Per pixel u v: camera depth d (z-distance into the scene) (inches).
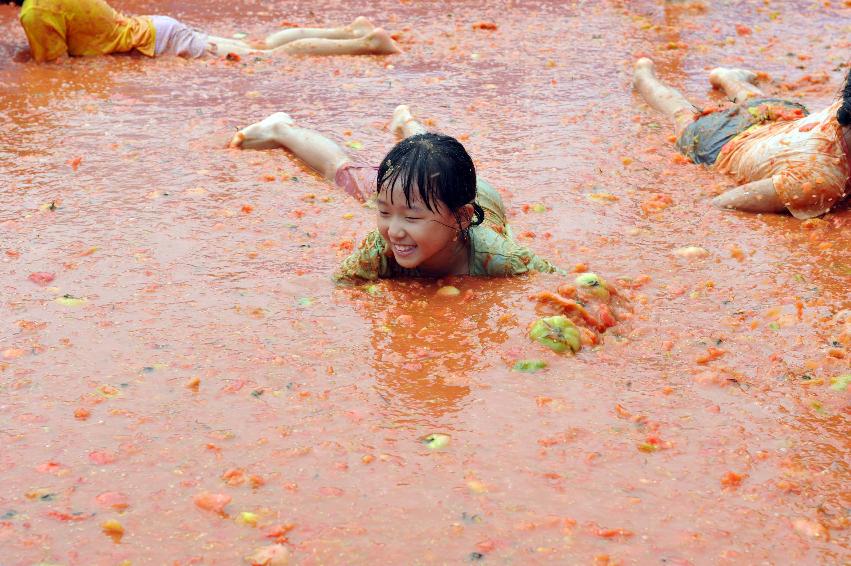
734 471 157.6
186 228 257.6
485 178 298.5
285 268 234.4
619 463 159.5
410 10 547.8
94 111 363.9
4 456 159.8
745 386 182.5
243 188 289.4
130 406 174.7
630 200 283.7
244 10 548.4
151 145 326.6
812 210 273.9
